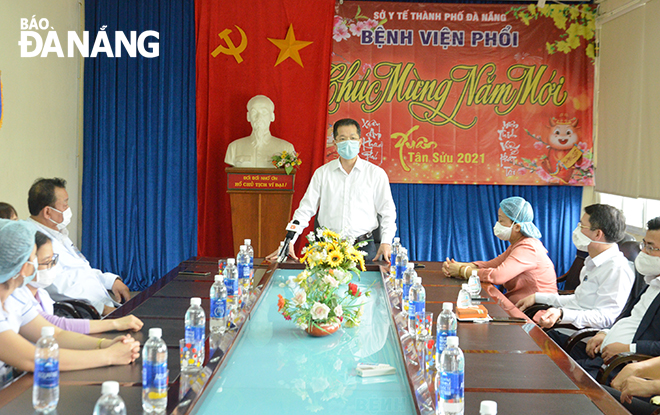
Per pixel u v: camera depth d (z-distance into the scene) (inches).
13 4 192.2
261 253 225.1
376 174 168.4
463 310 102.6
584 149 240.1
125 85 239.3
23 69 199.2
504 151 239.9
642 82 203.8
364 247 165.9
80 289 136.8
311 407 66.3
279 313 107.3
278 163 220.8
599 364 120.6
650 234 111.2
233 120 238.5
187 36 237.9
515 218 148.8
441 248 243.0
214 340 86.0
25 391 68.0
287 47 235.8
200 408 65.7
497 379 74.0
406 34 236.4
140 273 244.8
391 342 91.2
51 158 221.0
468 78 237.6
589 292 135.0
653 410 90.3
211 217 242.4
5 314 78.9
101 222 242.1
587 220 134.3
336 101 237.5
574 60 237.0
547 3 235.6
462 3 235.5
